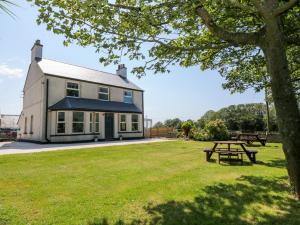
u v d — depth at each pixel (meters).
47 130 15.95
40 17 3.93
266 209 3.77
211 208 3.84
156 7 4.06
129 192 4.73
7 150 11.56
